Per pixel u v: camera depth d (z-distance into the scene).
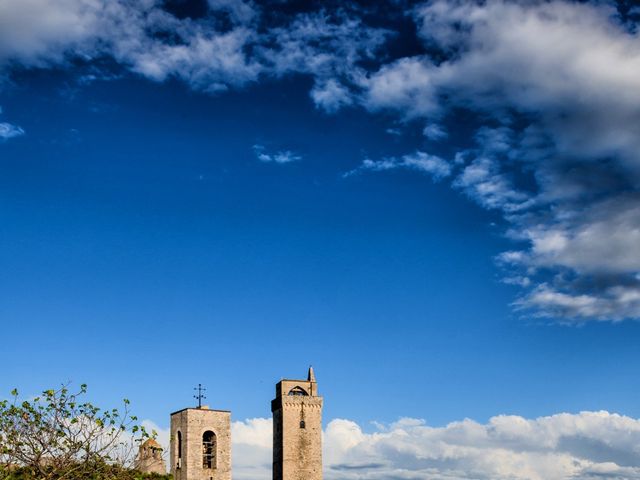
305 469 162.00
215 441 141.00
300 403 164.50
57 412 67.94
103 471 68.69
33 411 67.25
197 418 140.25
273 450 166.88
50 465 67.88
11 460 66.62
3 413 66.81
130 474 70.38
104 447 68.81
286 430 162.88
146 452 102.62
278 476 162.88
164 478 101.75
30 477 67.12
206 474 138.50
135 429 70.38
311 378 167.75
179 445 141.12
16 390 67.50
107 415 69.50
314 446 163.50
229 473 140.12
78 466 67.50
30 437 66.88
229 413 143.12
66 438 67.62
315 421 164.62
